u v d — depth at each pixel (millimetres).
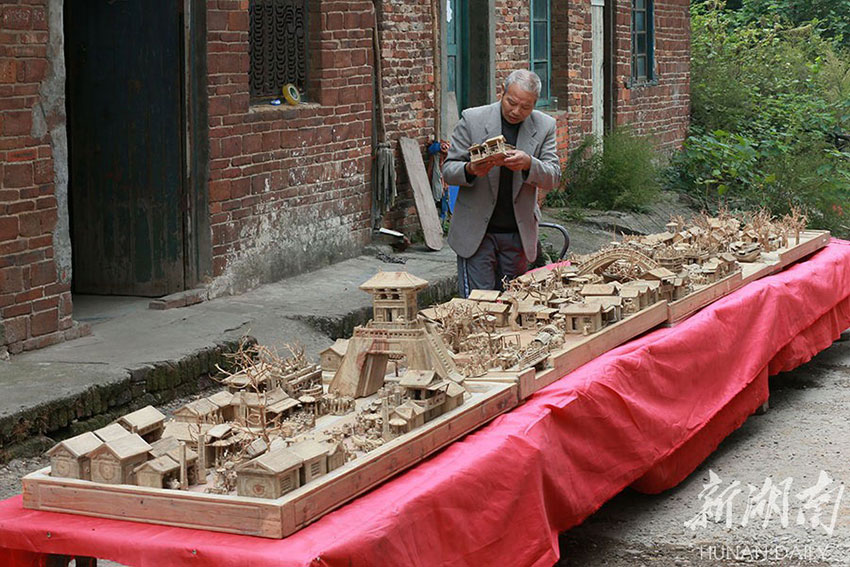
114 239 8711
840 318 7770
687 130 17609
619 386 4660
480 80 12797
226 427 3516
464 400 3969
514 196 6504
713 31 19859
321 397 3932
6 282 6703
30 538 3146
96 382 6234
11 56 6676
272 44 9438
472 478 3582
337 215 10133
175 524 3098
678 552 4863
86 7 8586
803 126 17250
